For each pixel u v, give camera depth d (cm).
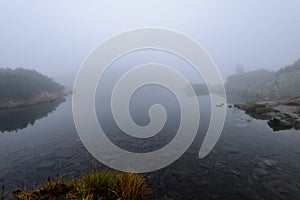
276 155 930
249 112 2020
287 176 729
